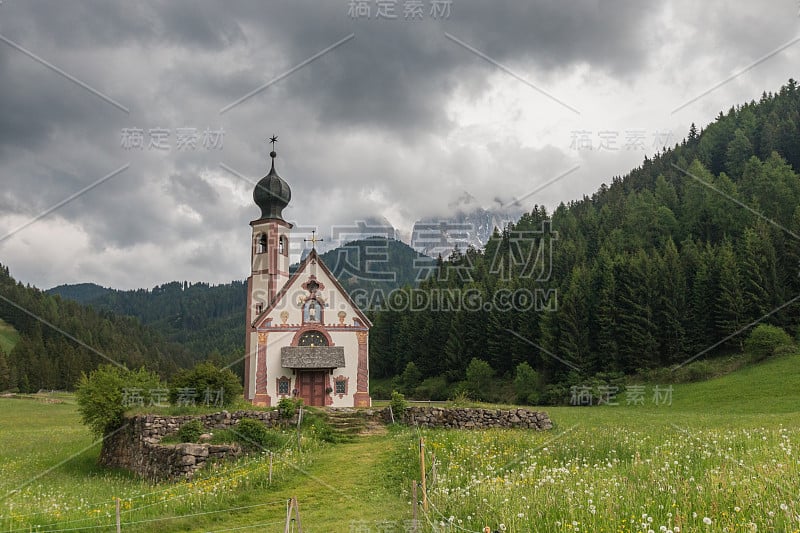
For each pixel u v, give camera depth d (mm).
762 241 65438
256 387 45250
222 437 29312
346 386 45844
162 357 141125
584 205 142250
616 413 44844
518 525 12898
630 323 65312
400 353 100500
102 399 34062
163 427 31281
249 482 21969
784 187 87375
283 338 46125
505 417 35375
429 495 16984
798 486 13266
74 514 18594
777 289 62031
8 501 21641
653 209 81312
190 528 17625
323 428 33469
